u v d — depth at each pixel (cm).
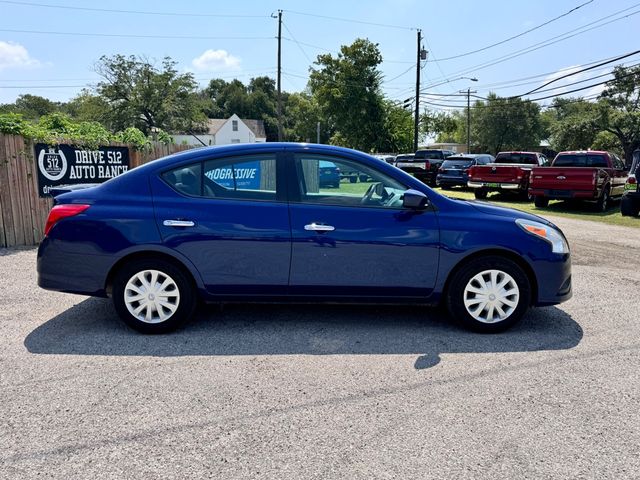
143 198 420
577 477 242
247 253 415
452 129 5572
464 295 430
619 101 5441
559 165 1634
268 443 268
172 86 5047
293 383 338
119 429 280
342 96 4578
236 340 416
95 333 429
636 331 446
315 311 495
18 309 493
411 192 411
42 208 834
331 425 287
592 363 374
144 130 4934
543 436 277
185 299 424
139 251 414
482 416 297
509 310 432
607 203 1531
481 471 246
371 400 316
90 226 412
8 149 776
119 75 4838
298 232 414
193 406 306
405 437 275
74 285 419
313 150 431
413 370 360
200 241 412
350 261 419
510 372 358
